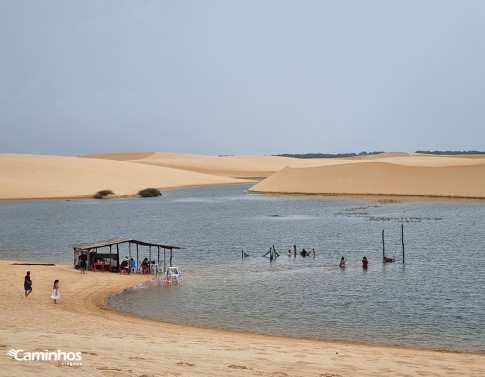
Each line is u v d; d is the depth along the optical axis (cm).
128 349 1570
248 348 1845
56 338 1688
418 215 7462
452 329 2441
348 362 1680
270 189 13212
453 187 10750
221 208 9325
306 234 5934
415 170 11788
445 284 3391
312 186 12650
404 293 3178
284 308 2867
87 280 3556
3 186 12188
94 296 3105
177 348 1689
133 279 3666
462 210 8062
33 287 3250
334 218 7375
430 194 10825
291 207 9256
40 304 2792
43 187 12412
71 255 4850
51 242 5684
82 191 12362
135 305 2933
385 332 2403
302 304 2953
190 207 9600
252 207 9425
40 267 4003
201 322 2588
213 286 3456
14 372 1099
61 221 7619
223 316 2709
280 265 4244
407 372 1571
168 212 8762
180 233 6247
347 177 12469
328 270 4000
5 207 9819
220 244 5388
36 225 7162
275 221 7231
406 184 11456
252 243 5419
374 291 3253
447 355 1980
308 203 10012
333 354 1842
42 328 2050
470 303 2912
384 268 4016
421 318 2636
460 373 1600
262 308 2870
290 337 2314
